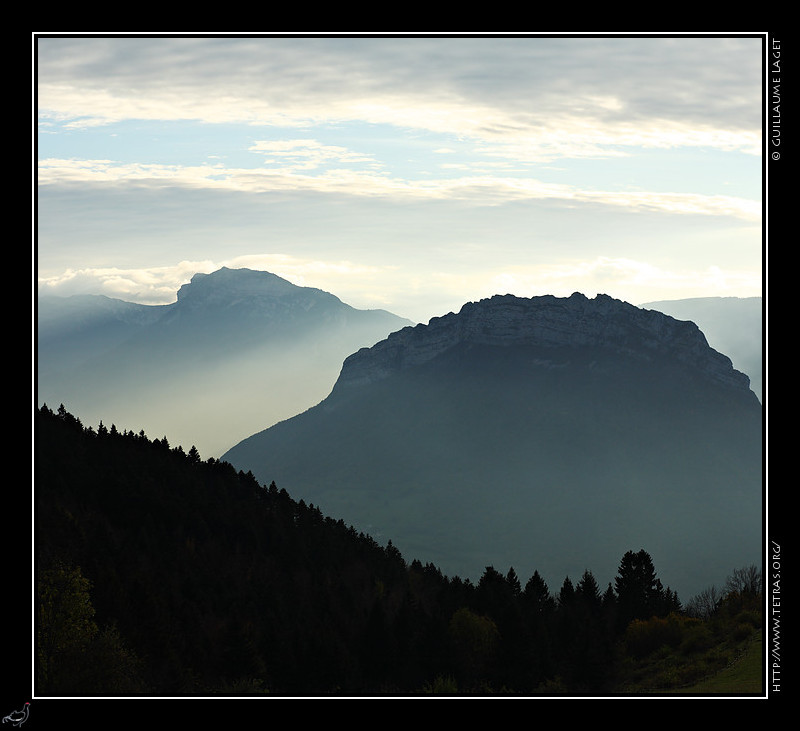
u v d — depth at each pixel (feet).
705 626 368.48
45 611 227.81
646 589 574.56
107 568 385.09
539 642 390.83
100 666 228.22
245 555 553.64
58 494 524.11
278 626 392.06
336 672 342.85
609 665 341.00
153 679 313.12
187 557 506.48
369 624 382.42
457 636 390.21
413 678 364.79
